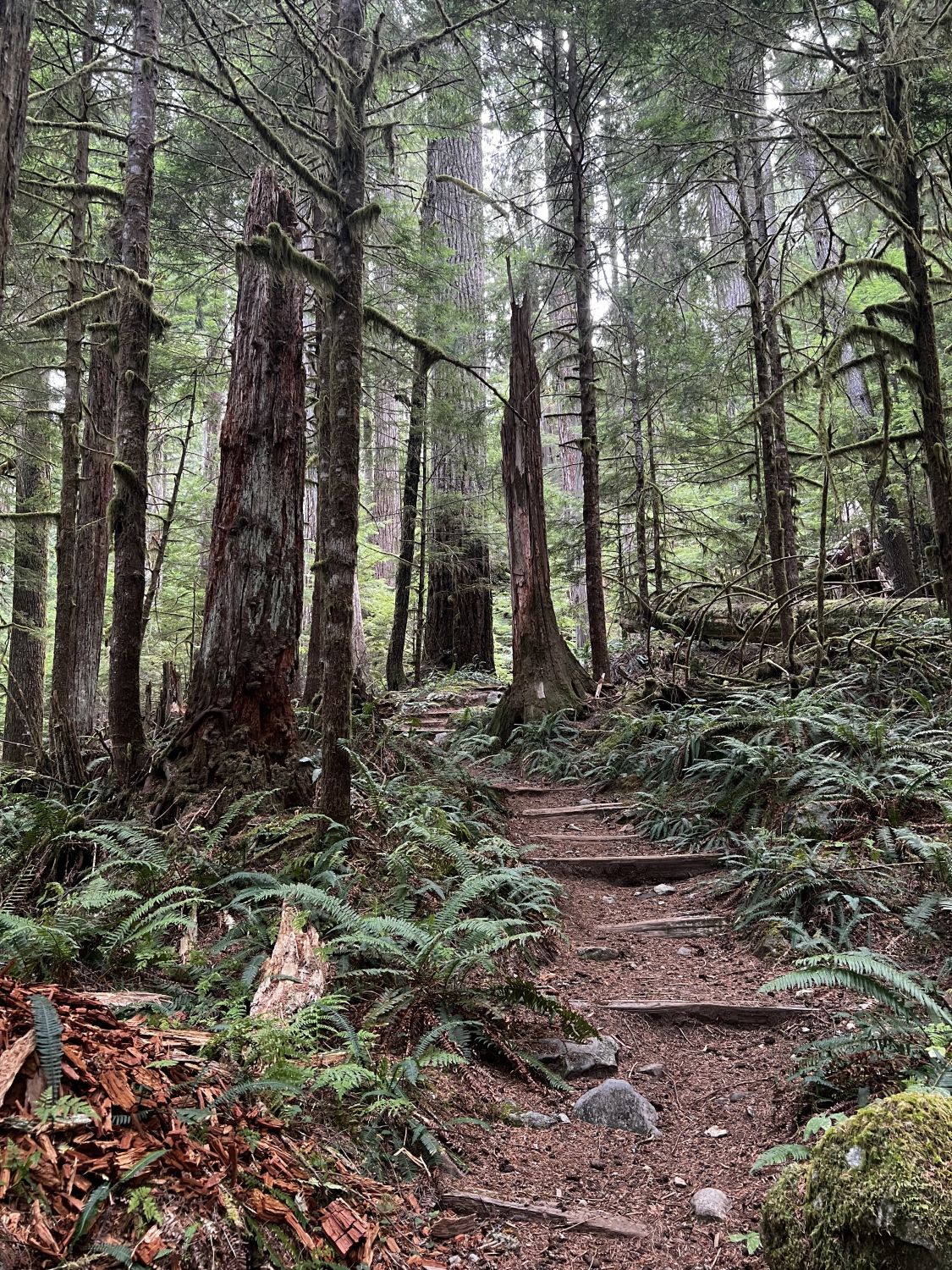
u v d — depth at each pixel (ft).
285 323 19.93
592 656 36.96
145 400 22.09
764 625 37.06
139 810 17.89
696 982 15.64
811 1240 6.97
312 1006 10.18
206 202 35.27
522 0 31.37
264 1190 7.12
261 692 18.70
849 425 36.68
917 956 14.53
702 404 38.14
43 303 34.42
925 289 20.77
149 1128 6.98
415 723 31.04
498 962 15.07
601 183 39.65
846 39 29.19
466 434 40.78
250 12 30.07
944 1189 6.33
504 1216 9.04
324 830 16.25
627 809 25.39
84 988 11.34
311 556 53.78
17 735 36.91
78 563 36.27
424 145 50.62
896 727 22.85
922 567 41.42
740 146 31.63
